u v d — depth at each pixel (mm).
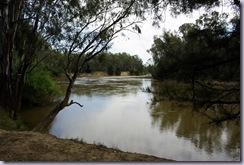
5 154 5574
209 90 4367
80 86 41344
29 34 14609
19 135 7047
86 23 12859
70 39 12781
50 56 17469
